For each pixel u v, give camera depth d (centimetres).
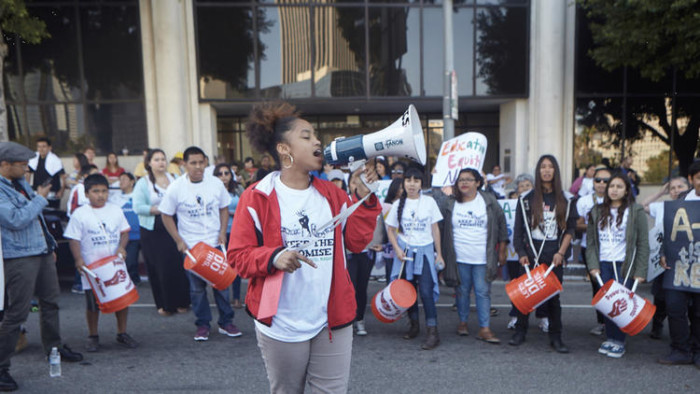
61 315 549
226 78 1182
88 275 414
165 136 1145
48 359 414
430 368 400
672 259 401
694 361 400
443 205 499
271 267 191
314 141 202
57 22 1141
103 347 451
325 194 212
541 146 1227
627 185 422
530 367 401
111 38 1152
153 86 1165
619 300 396
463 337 479
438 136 1453
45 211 664
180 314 555
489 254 457
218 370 396
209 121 1199
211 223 462
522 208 453
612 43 1026
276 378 211
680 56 928
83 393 354
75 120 1170
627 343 461
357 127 1457
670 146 1273
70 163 1177
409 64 1216
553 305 438
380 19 1198
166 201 449
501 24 1220
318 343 209
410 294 423
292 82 1197
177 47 1132
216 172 602
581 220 531
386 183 697
